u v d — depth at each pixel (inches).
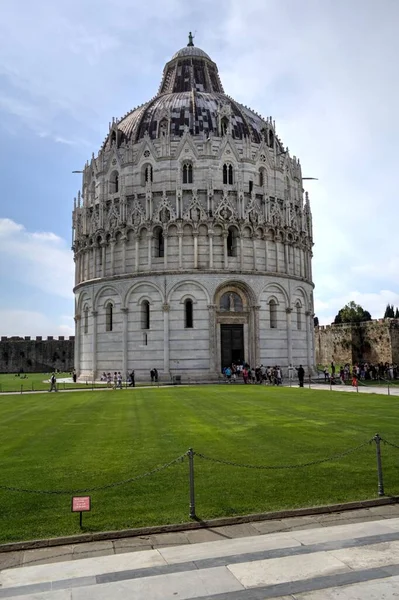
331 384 2342.5
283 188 3075.8
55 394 2094.0
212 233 2780.5
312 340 3159.5
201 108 3102.9
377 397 1720.0
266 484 661.9
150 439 959.0
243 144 2974.9
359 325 4045.3
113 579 422.3
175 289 2751.0
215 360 2721.5
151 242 2807.6
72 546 494.3
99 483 670.5
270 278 2871.6
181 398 1748.3
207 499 606.9
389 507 590.9
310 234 3284.9
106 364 2883.9
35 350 4896.7
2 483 671.1
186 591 398.0
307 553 463.2
